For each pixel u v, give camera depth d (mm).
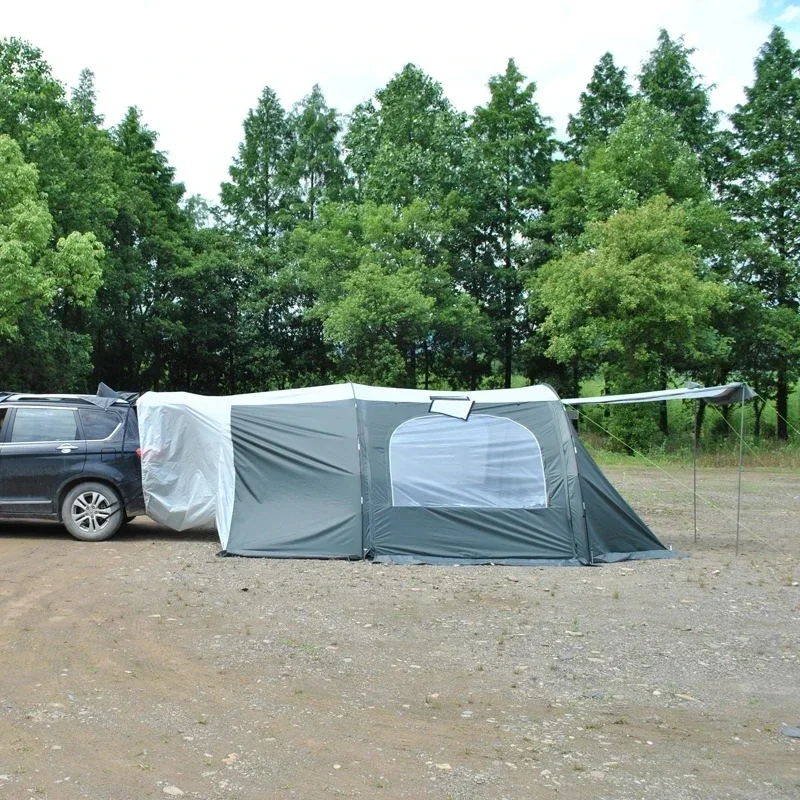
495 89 37844
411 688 5344
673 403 39469
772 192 32250
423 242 33000
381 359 31875
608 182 28031
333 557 9484
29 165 21656
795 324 30438
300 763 4195
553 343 26922
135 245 36344
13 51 26719
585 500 9953
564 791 3955
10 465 10109
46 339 28250
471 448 10141
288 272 38500
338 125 47156
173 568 8773
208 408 10438
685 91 33875
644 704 5164
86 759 4164
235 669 5594
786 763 4355
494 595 7953
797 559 10164
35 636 6203
